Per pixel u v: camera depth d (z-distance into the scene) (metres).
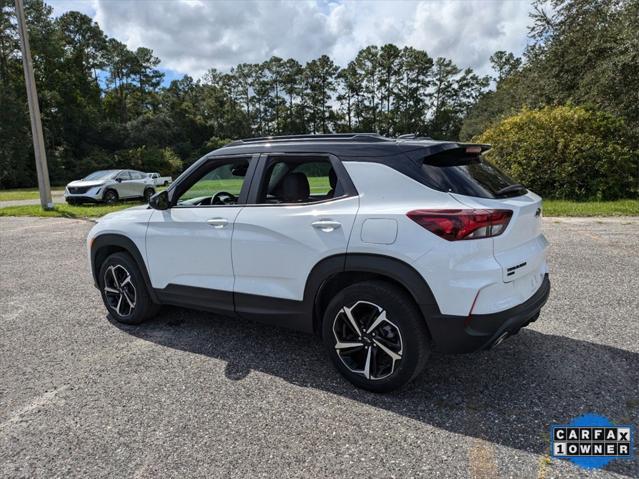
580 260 6.22
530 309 2.80
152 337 3.98
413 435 2.49
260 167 3.42
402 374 2.79
